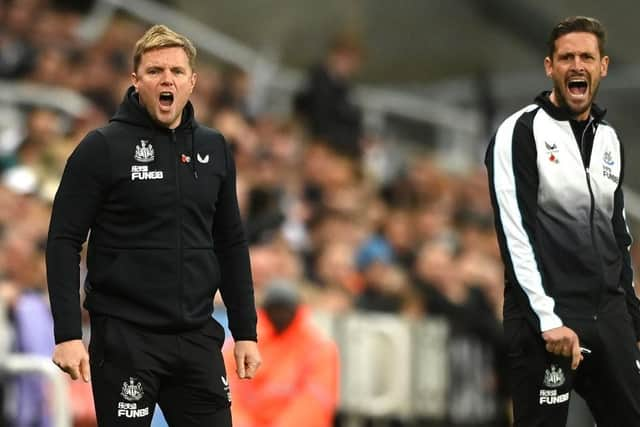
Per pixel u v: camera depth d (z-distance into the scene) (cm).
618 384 2375
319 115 5447
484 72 6912
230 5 6719
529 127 2359
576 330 2336
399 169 5666
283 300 3284
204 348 2248
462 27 7056
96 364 2227
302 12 6862
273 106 6016
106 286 2227
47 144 4353
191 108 2283
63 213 2214
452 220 5091
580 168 2353
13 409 3144
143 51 2236
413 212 5053
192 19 6600
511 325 2359
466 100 6844
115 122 2247
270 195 3975
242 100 5550
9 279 3397
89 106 4981
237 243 2322
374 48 6994
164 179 2231
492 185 2359
